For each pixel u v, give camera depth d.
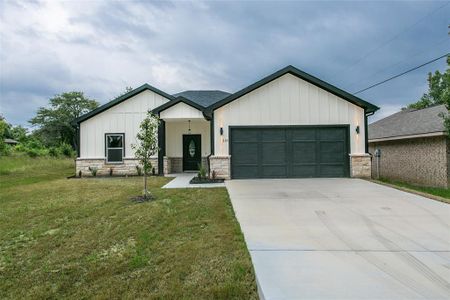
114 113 14.12
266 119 11.68
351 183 10.00
